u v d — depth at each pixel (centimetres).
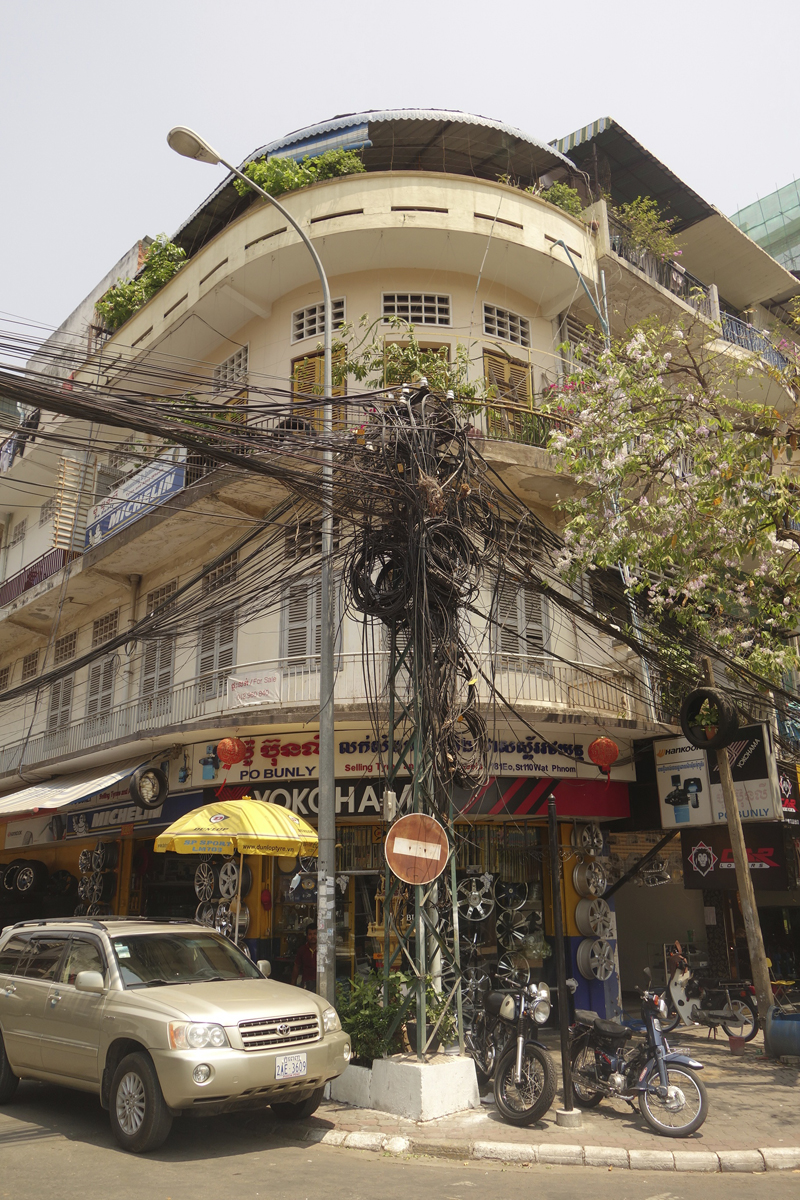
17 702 2083
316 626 1310
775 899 1702
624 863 1541
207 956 812
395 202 1352
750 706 1393
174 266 1695
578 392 1187
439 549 859
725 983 1237
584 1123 743
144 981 739
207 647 1459
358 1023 831
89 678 1789
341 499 873
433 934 838
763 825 1241
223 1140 702
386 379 1200
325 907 899
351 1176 605
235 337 1565
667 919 1725
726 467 1000
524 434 1359
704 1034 1245
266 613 1355
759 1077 938
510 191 1406
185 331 1559
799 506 986
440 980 838
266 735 1320
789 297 2138
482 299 1455
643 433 1091
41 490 2170
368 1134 701
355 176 1366
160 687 1569
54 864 1912
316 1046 702
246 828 1049
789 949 1695
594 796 1351
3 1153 636
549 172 1689
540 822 1366
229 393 1525
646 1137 702
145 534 1488
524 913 1343
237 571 1136
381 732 1259
